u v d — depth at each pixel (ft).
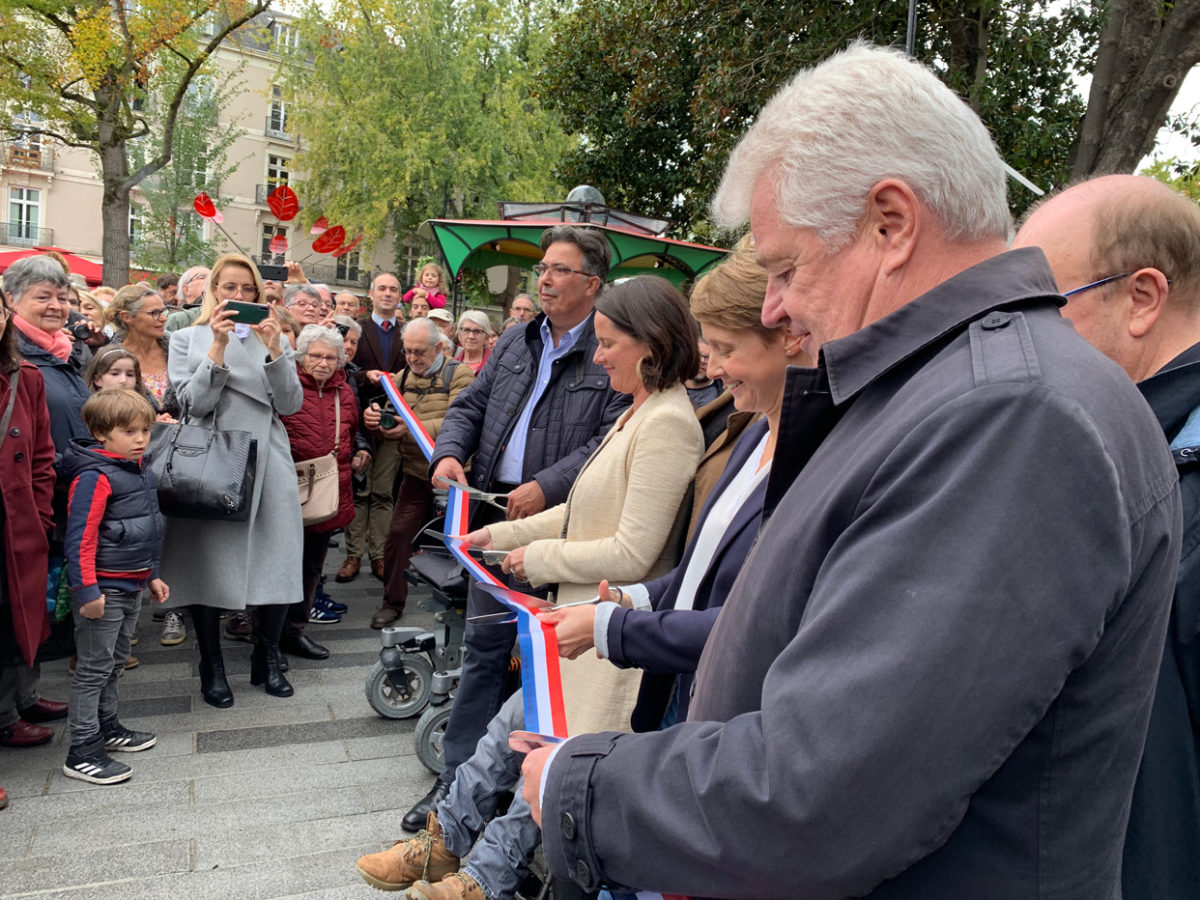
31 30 57.06
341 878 8.82
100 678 10.71
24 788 10.37
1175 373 4.12
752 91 28.14
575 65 42.27
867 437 2.77
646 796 2.74
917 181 2.80
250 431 13.01
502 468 9.67
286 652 15.19
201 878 8.70
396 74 88.79
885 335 2.86
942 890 2.48
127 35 56.65
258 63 113.80
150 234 80.18
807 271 3.04
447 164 87.61
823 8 26.05
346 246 33.22
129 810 9.96
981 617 2.21
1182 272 4.29
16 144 96.27
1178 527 2.63
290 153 117.39
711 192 29.53
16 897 8.21
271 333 13.03
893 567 2.35
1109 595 2.26
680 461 6.99
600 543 7.04
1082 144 23.29
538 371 9.75
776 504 3.38
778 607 2.89
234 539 12.69
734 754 2.55
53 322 12.66
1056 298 2.77
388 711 12.57
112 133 60.29
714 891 2.61
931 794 2.23
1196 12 21.49
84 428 12.75
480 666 9.39
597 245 9.11
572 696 7.14
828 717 2.32
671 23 31.35
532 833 7.34
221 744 11.75
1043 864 2.42
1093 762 2.45
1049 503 2.25
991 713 2.20
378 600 18.86
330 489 14.49
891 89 2.83
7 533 10.17
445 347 20.10
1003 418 2.35
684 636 5.28
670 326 7.11
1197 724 3.78
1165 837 3.73
